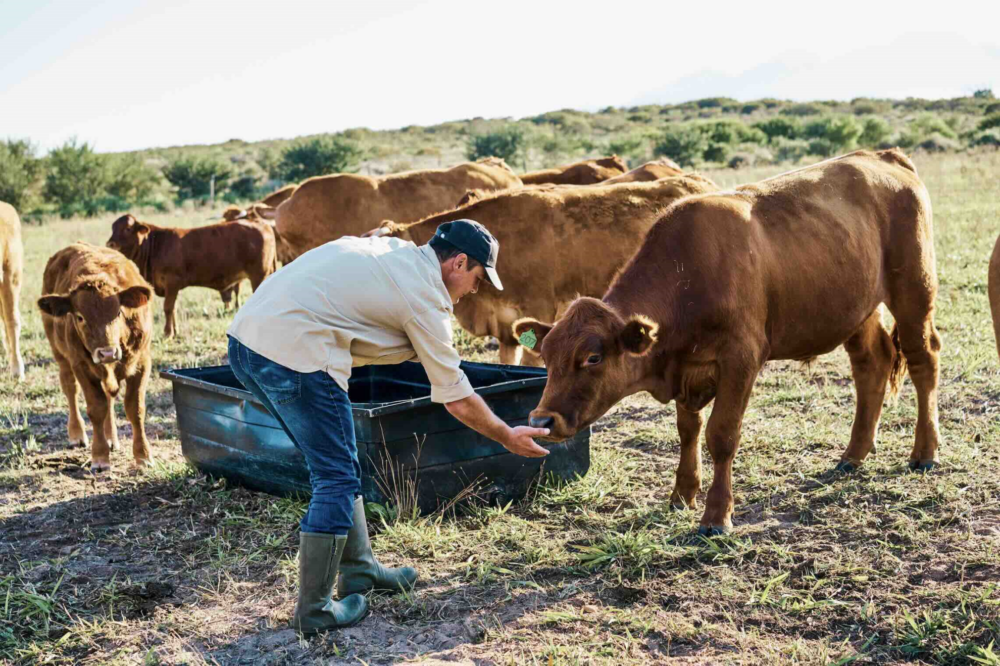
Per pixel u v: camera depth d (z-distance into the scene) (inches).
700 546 178.2
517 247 275.6
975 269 423.5
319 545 146.4
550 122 4005.9
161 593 169.6
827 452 232.1
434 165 2363.4
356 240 149.7
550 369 172.9
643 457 239.0
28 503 222.4
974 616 142.6
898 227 218.4
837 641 140.8
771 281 191.8
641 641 143.0
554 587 163.9
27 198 1708.9
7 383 355.6
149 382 354.0
